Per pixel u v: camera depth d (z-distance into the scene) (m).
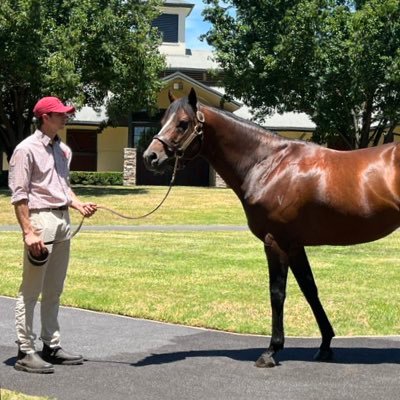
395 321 8.48
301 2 28.98
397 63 27.47
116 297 9.86
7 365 6.50
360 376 6.18
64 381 6.00
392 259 14.17
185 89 35.16
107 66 28.11
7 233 18.64
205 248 15.70
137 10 28.95
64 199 6.29
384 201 6.05
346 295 10.12
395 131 35.88
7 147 31.78
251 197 6.38
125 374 6.23
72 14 27.59
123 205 25.55
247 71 30.95
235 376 6.17
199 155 6.62
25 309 6.25
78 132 38.38
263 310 9.02
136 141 38.28
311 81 29.92
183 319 8.57
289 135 39.41
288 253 6.36
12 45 26.14
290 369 6.39
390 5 27.84
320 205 6.14
